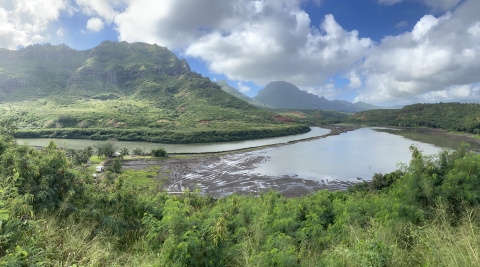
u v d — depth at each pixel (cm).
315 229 993
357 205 1255
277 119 18762
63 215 821
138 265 659
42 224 685
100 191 1041
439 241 582
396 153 7956
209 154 8081
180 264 606
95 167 5312
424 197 934
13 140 1275
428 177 977
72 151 5425
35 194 816
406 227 764
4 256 468
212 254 668
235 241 920
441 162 1075
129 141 11125
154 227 811
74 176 985
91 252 634
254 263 650
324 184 4822
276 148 9400
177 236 651
